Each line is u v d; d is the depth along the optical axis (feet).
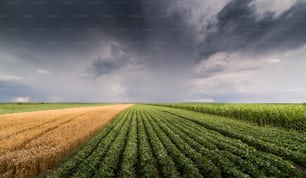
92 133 62.59
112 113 141.08
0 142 46.91
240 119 101.76
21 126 73.87
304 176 26.27
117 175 30.68
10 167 31.81
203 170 30.25
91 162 33.99
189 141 47.55
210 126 71.10
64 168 31.40
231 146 41.01
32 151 37.32
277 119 73.61
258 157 34.99
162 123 82.84
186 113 143.74
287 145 41.63
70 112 150.41
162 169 31.09
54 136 52.85
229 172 27.84
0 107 228.84
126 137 58.34
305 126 61.52
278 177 26.86
